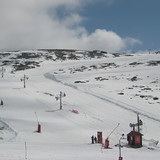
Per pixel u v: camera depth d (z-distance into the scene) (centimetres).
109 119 5497
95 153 2705
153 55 17875
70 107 6297
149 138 4181
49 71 13962
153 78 10850
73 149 2909
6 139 3453
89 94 8281
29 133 3912
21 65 15838
